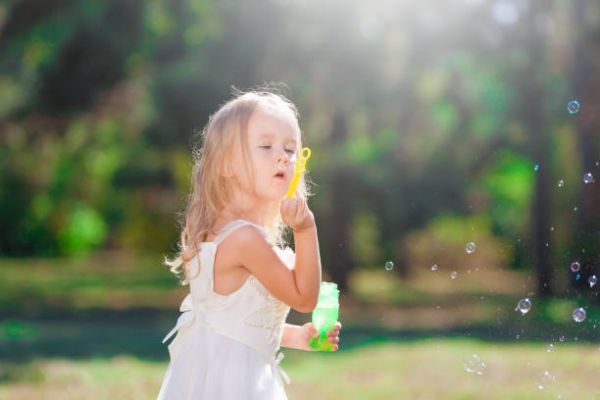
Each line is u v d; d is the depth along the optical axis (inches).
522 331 465.4
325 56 597.3
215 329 114.2
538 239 665.0
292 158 118.0
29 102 752.3
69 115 761.0
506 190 954.1
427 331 485.1
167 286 856.9
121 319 570.9
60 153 963.3
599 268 616.7
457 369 321.1
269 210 122.1
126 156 904.9
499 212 941.2
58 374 308.7
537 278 661.3
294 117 120.3
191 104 601.6
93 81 703.7
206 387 111.3
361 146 661.3
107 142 888.3
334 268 693.9
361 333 482.3
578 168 641.0
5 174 1107.9
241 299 113.9
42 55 738.2
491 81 678.5
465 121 680.4
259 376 112.6
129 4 668.1
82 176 1087.6
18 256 1290.6
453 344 406.3
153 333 471.8
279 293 112.7
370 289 770.8
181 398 113.1
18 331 478.0
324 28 592.4
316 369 335.6
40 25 703.1
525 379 294.0
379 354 376.5
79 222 1342.3
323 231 695.7
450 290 784.3
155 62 680.4
